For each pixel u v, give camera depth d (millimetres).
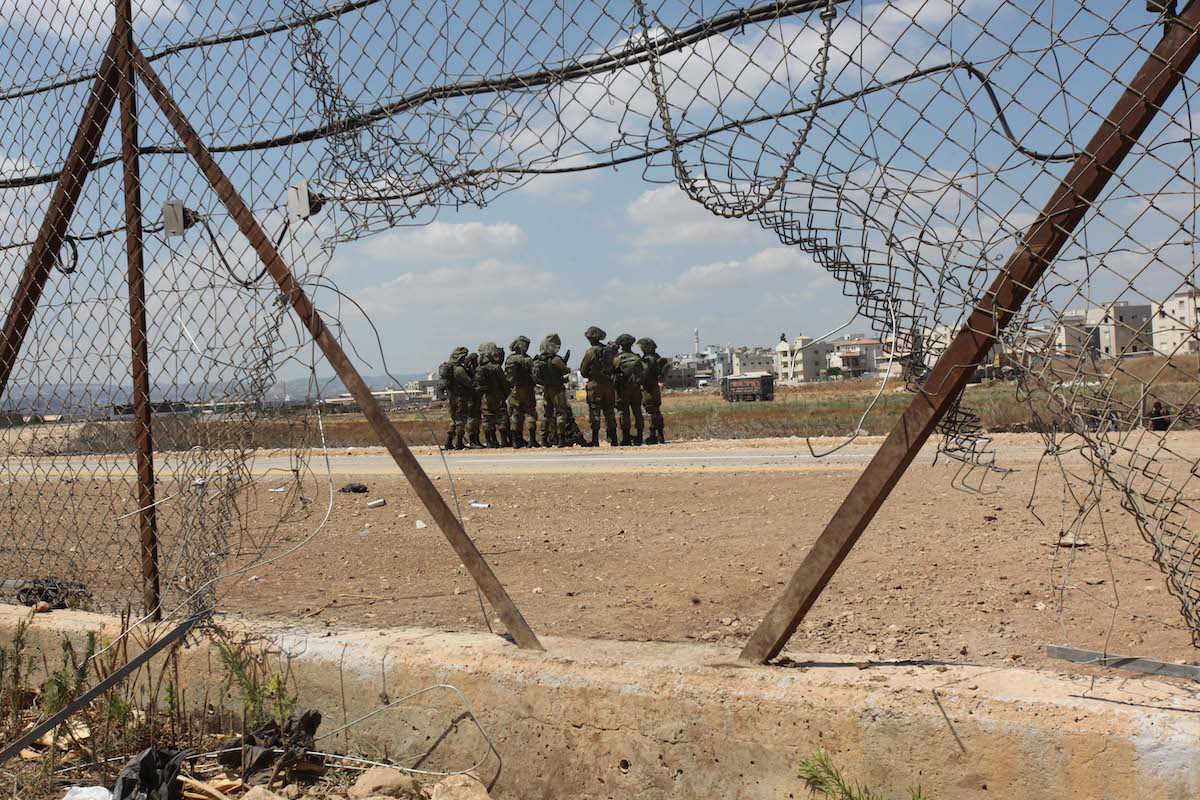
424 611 4879
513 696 3262
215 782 3555
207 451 4086
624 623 4551
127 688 4074
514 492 9953
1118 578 4699
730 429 23969
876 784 2695
